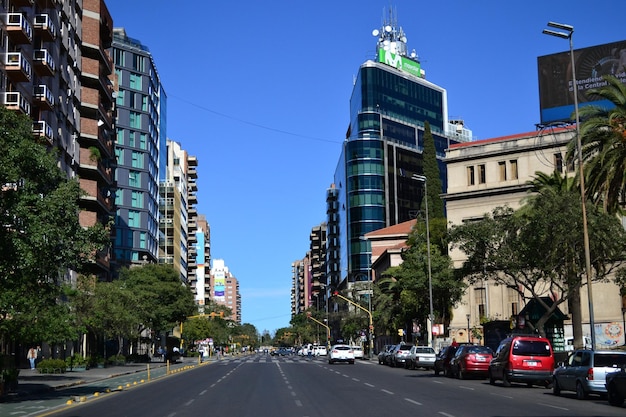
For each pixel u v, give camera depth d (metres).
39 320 42.31
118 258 107.62
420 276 66.25
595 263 40.72
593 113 37.56
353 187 147.88
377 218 145.88
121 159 112.12
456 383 36.34
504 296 72.19
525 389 31.97
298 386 33.78
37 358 62.75
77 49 71.19
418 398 25.95
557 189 44.72
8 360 31.91
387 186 148.62
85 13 73.88
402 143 158.00
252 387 33.44
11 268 27.25
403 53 172.12
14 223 26.77
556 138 70.31
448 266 66.44
